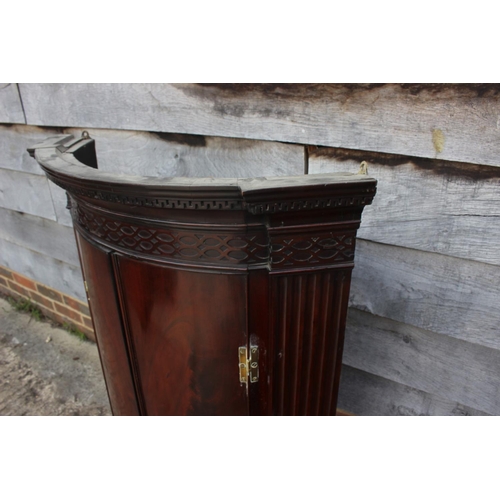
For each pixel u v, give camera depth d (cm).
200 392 85
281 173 108
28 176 172
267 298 74
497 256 90
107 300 88
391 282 107
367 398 132
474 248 92
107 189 70
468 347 106
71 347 202
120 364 95
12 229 201
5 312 228
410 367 117
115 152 136
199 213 67
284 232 67
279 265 70
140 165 133
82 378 183
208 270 72
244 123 107
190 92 112
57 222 176
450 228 93
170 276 75
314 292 74
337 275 74
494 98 79
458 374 111
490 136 82
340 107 94
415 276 103
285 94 99
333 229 69
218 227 68
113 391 105
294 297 74
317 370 83
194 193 64
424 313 106
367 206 101
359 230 105
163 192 65
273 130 104
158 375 89
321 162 102
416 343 113
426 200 93
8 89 150
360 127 93
